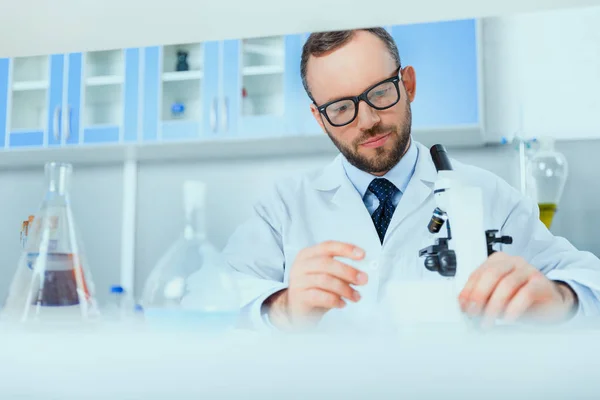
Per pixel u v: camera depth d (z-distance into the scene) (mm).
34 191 3500
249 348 448
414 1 661
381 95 1966
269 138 2949
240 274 1609
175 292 750
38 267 705
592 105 2773
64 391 465
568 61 2805
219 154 3291
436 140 2879
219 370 448
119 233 3361
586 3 682
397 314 577
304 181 2352
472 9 697
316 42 1948
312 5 676
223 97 3018
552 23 2820
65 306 693
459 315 570
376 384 435
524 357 426
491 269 716
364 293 1902
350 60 1926
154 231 3336
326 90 1969
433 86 2723
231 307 719
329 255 929
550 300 727
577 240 2711
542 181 2635
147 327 503
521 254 2059
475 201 743
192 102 3156
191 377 451
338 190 2219
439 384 431
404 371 433
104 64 3225
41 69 3311
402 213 2074
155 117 3092
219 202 3268
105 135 3137
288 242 2201
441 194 774
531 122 2840
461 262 725
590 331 439
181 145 3100
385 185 2168
